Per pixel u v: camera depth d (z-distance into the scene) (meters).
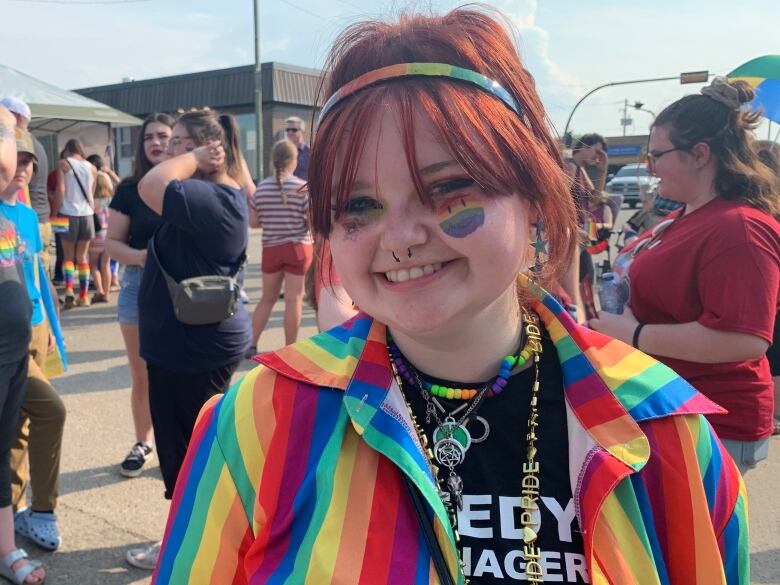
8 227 2.49
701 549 0.91
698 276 1.91
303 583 0.81
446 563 0.86
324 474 0.88
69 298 7.71
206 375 2.64
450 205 0.82
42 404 2.73
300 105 23.34
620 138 19.48
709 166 2.00
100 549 2.83
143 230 3.55
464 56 0.87
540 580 0.87
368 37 0.91
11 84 8.60
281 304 7.84
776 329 2.74
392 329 1.00
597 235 4.66
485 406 0.98
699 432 0.97
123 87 25.47
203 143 2.76
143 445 3.57
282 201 5.20
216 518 0.93
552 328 1.04
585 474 0.91
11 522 2.55
